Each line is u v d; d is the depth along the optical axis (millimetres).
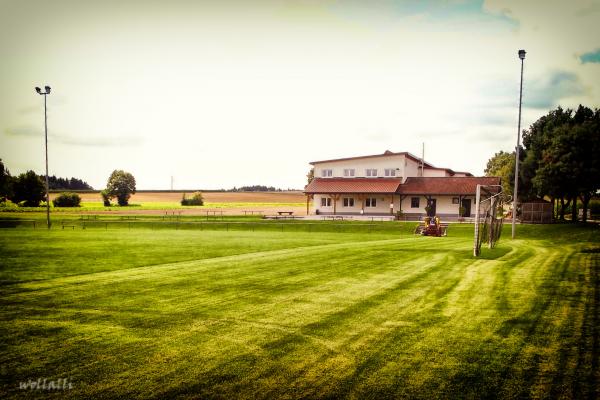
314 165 56250
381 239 27875
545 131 48406
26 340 7145
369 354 6379
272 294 10352
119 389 5352
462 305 9008
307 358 6270
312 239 27781
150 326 7863
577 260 15062
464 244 22672
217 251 20375
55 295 10516
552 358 6098
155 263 16344
